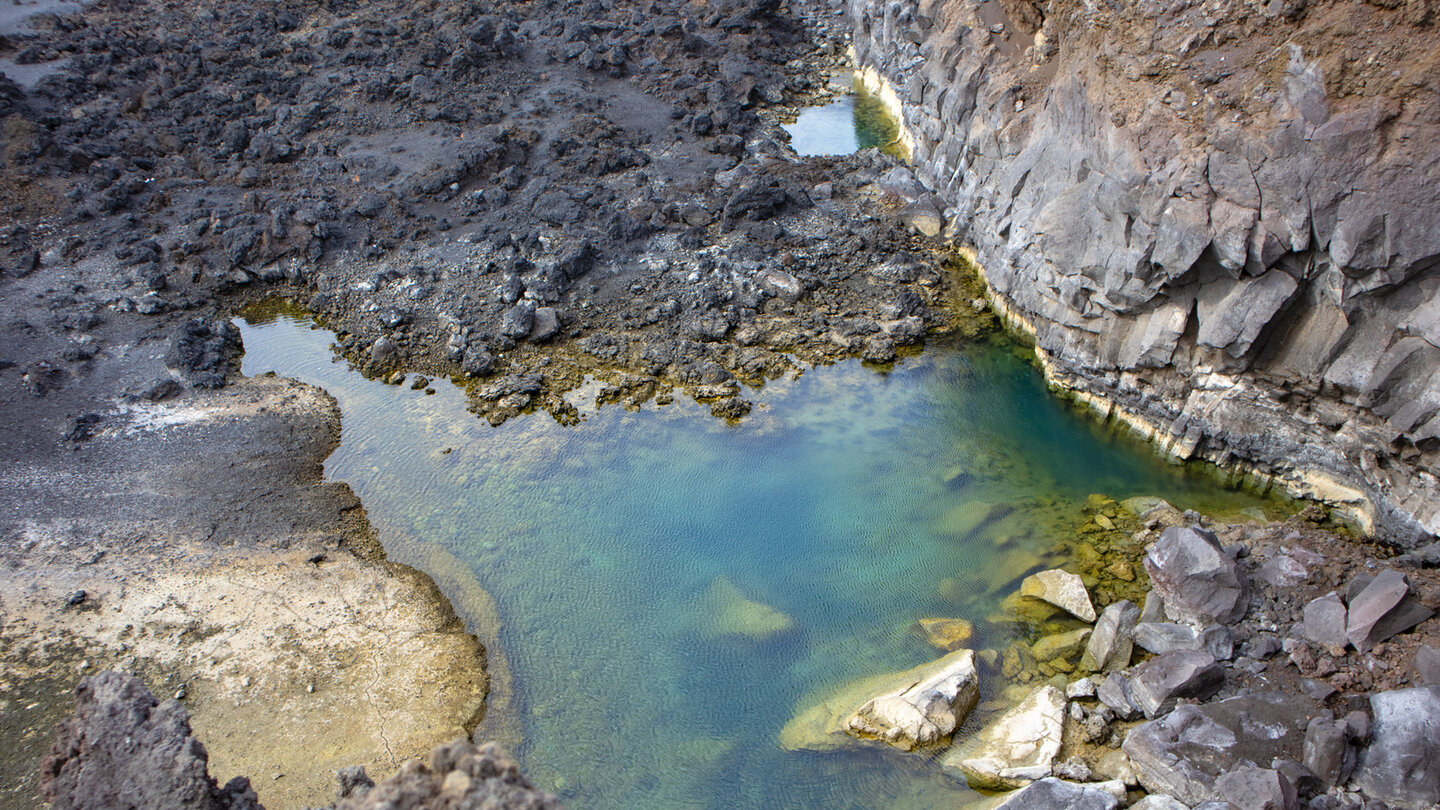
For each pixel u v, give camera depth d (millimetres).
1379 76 17141
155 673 17062
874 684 17031
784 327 28031
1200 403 21562
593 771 15594
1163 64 20578
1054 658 17375
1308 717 14414
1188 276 20359
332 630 18141
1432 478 17656
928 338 27719
